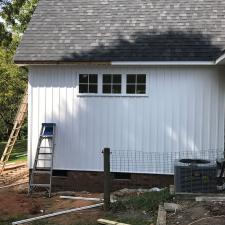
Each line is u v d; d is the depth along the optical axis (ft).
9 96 112.88
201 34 48.49
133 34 49.75
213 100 46.57
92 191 48.73
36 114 49.34
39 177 49.85
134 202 38.52
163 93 47.14
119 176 48.73
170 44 47.78
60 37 50.49
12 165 69.05
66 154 49.06
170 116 47.11
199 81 46.62
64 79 48.80
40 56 48.03
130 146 47.88
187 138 46.91
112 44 48.78
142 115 47.60
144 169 47.78
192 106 46.75
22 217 37.06
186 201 37.99
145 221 33.88
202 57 45.60
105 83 48.29
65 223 34.76
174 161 44.52
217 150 46.55
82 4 54.65
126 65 47.01
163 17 51.42
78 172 49.01
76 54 47.93
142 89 47.75
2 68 111.34
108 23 51.65
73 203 41.93
